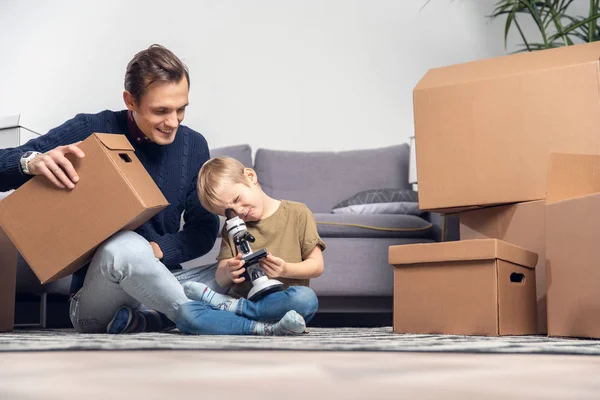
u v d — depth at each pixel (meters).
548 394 0.62
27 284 2.65
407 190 3.57
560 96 1.98
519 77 2.04
